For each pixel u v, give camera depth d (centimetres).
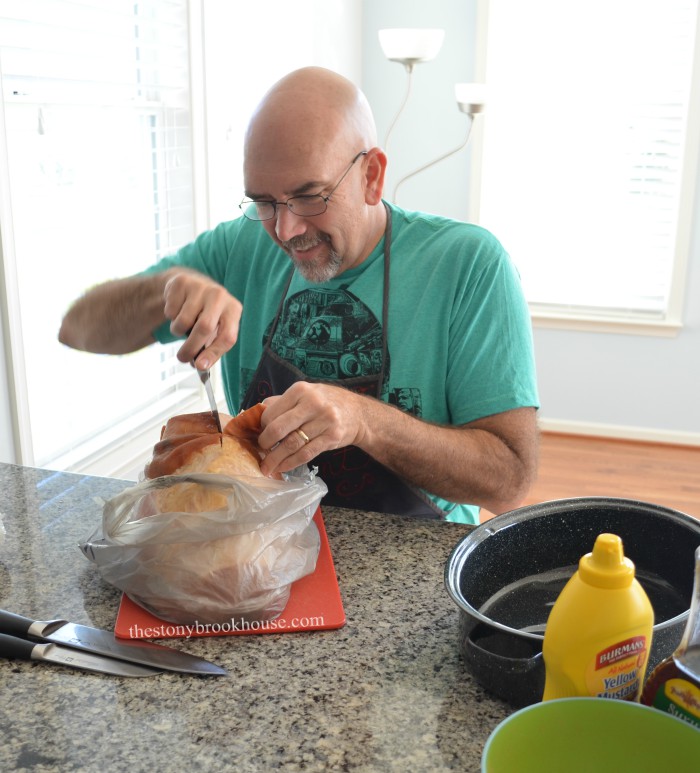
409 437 116
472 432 129
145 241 215
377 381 137
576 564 93
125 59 192
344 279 139
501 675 71
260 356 148
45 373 180
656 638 68
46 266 178
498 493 127
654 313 363
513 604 88
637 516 91
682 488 327
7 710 72
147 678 76
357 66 358
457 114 357
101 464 196
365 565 97
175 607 83
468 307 135
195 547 82
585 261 363
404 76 358
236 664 79
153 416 216
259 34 260
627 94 339
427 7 349
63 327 146
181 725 70
